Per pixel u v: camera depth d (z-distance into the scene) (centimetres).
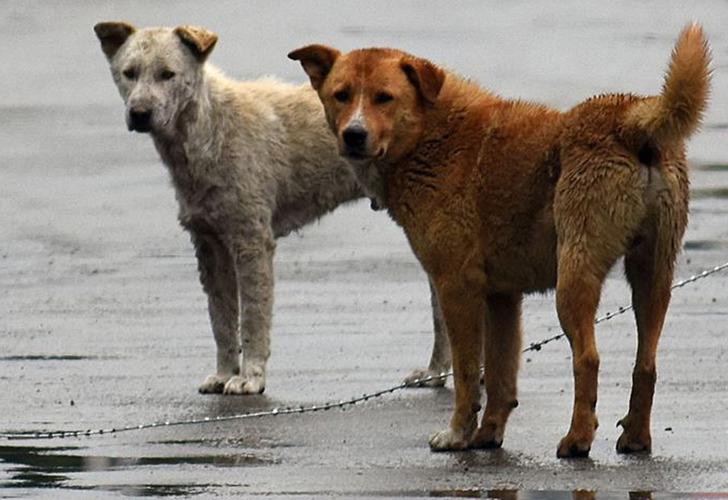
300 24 4275
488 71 3556
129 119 1609
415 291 1964
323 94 1306
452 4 4616
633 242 1209
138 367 1650
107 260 2177
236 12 4497
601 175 1191
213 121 1631
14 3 4666
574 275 1198
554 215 1214
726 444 1258
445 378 1570
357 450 1294
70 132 3017
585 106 1215
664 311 1226
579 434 1221
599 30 4109
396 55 1287
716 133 2802
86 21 4406
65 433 1376
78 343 1758
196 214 1631
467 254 1264
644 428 1237
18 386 1568
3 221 2395
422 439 1330
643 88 3347
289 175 1683
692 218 2234
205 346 1739
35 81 3628
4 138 2991
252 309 1599
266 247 1631
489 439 1287
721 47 3766
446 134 1272
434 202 1270
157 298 1967
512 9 4519
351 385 1556
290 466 1241
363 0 4678
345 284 2011
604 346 1650
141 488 1178
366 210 2400
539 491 1141
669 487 1138
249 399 1516
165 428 1394
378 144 1262
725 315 1764
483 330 1282
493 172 1251
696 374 1504
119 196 2528
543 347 1670
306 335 1767
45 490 1178
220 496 1150
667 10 4428
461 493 1142
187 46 1630
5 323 1855
